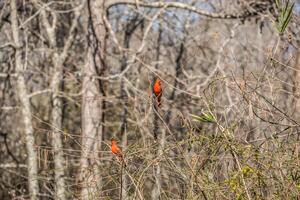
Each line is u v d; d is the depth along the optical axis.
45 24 14.03
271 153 5.82
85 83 12.99
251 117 5.77
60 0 15.02
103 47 13.21
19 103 14.49
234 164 6.10
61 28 16.08
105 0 13.52
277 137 5.96
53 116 13.77
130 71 14.50
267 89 7.32
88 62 13.09
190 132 6.07
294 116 6.76
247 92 5.85
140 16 16.88
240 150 5.88
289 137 6.11
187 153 6.19
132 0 13.38
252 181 5.87
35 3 13.03
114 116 14.82
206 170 6.06
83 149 7.86
